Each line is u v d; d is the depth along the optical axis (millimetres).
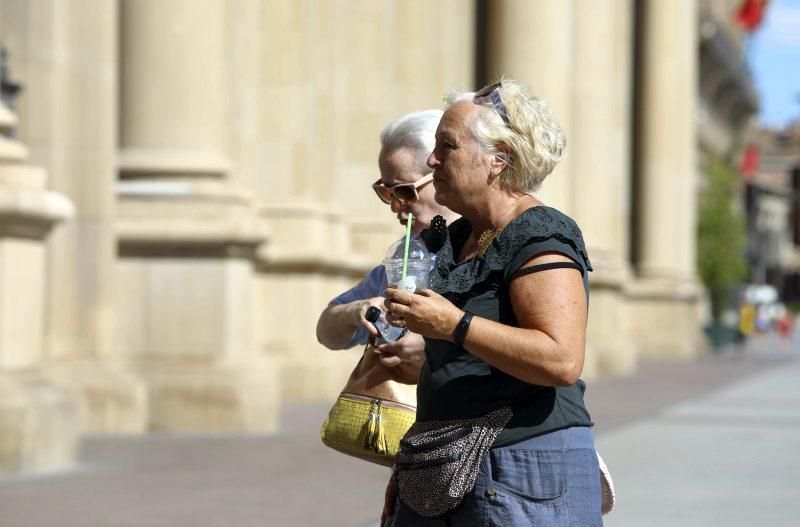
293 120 43312
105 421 31531
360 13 49906
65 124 31031
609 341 66250
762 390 56125
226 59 35219
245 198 33469
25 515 20797
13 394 24766
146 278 32656
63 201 25438
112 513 21109
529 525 8664
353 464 27641
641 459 30766
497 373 8750
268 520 20797
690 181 92000
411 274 9164
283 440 31469
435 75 54500
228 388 32156
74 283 31281
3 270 24500
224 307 32594
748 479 27531
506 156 8828
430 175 10578
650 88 87188
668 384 59781
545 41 52188
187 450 29188
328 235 45469
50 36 30656
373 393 9930
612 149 68750
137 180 33031
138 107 33188
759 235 169000
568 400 8852
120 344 32625
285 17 43281
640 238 88312
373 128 50000
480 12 56094
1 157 25172
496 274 8695
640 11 87312
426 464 8805
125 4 33250
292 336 43062
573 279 8555
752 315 109125
